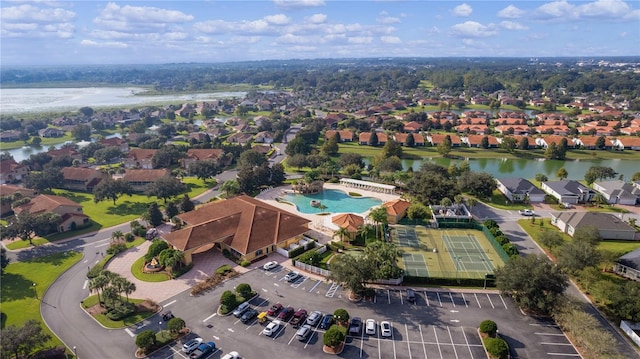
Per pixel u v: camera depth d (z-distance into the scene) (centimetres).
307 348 6794
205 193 15662
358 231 10894
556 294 7462
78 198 15312
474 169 19762
